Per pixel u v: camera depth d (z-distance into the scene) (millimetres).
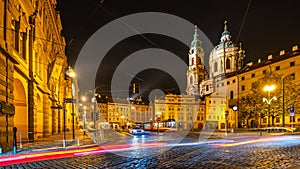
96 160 12961
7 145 18375
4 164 12102
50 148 18688
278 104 47344
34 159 13609
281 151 15570
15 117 23609
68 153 16234
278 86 48625
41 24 30562
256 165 10766
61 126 47844
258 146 19344
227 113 35719
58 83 45688
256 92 51875
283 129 40188
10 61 19125
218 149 17594
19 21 21938
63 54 56656
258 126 64312
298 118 54375
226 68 106125
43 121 31938
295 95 47875
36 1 27891
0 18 17719
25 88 23812
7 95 18500
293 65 59906
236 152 15469
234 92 79312
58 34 49156
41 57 30766
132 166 10977
